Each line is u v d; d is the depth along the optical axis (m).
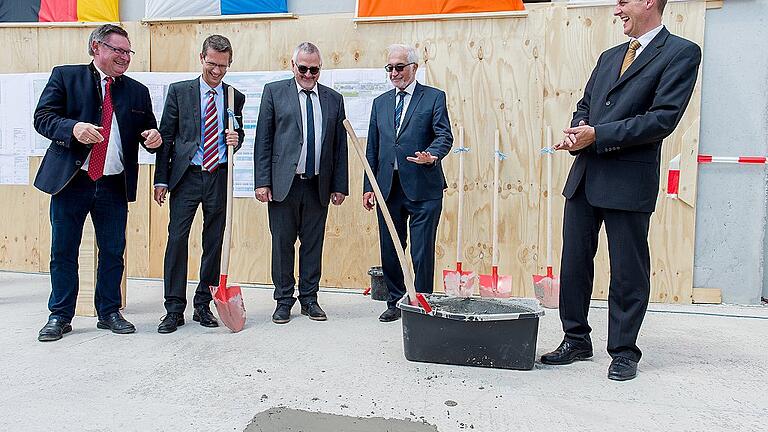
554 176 4.05
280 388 2.31
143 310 3.61
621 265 2.47
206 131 3.23
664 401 2.22
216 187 3.24
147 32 4.50
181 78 4.47
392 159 3.36
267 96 3.38
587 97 2.74
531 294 4.09
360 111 4.26
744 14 3.80
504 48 4.08
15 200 4.74
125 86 3.11
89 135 2.74
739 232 3.86
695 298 3.92
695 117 3.85
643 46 2.48
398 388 2.32
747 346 2.96
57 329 2.94
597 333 3.19
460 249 3.72
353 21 4.23
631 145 2.37
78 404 2.13
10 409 2.08
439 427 1.97
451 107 4.16
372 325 3.30
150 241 4.58
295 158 3.29
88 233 3.45
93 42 2.97
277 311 3.35
